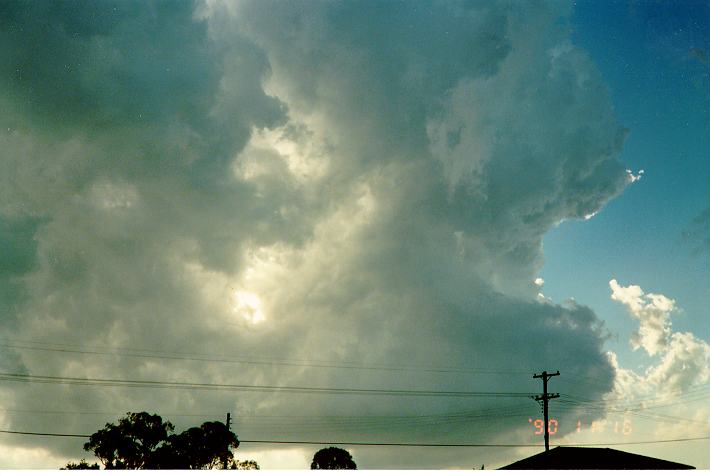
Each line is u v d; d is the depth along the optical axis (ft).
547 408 147.13
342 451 176.35
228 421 156.97
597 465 111.34
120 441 142.10
